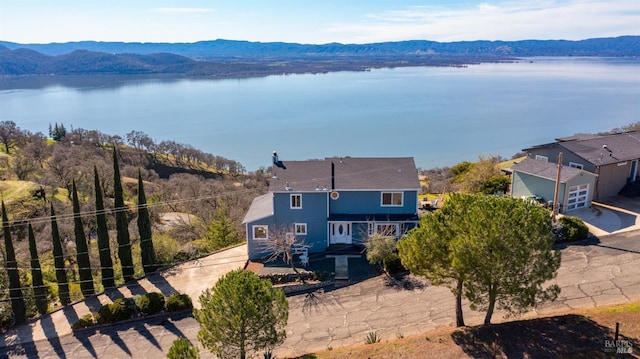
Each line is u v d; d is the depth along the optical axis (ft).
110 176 221.66
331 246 115.96
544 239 57.26
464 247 57.06
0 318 94.73
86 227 159.94
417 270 65.16
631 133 144.46
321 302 90.02
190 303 93.97
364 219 113.70
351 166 122.93
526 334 60.18
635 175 131.44
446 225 62.44
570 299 74.33
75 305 102.68
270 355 64.34
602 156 124.88
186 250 128.67
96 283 119.34
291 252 112.88
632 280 78.95
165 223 178.29
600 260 88.22
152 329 88.12
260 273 104.94
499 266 55.88
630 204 119.65
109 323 91.15
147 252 115.24
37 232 168.66
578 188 116.47
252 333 58.03
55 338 88.74
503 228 56.54
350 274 101.50
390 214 115.65
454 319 75.10
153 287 107.14
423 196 155.12
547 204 116.06
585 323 61.41
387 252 98.63
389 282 94.58
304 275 100.83
